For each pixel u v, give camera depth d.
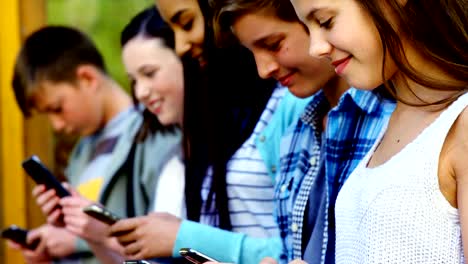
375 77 1.74
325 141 2.37
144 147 3.34
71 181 3.60
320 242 2.32
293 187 2.48
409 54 1.73
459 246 1.66
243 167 2.70
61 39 3.58
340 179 2.25
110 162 3.43
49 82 3.58
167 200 3.22
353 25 1.72
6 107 3.80
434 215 1.67
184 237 2.71
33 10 3.73
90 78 3.52
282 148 2.55
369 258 1.74
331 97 2.40
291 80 2.35
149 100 3.25
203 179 2.83
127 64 3.28
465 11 1.73
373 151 1.89
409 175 1.70
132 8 3.48
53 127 3.65
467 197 1.62
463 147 1.64
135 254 2.79
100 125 3.51
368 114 2.24
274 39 2.31
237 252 2.63
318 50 1.76
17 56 3.65
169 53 3.21
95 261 3.51
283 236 2.53
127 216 3.37
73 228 3.21
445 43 1.72
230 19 2.35
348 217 1.86
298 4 1.77
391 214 1.72
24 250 3.55
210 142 2.74
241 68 2.72
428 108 1.75
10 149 3.82
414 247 1.69
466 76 1.72
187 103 2.82
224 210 2.72
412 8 1.72
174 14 2.78
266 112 2.71
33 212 3.87
